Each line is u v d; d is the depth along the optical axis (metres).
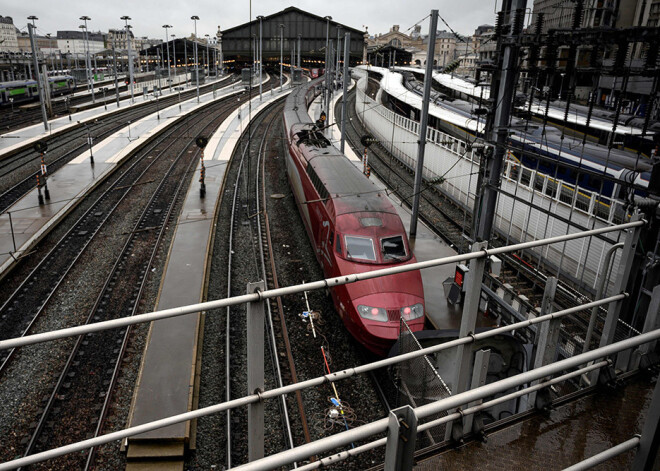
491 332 3.45
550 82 10.91
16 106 53.56
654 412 2.46
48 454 2.30
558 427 3.30
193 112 55.34
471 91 36.94
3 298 13.66
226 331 11.94
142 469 7.90
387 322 10.67
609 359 3.72
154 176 27.48
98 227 19.08
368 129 43.59
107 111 51.72
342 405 9.72
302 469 2.42
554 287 4.90
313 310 13.23
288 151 25.23
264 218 20.88
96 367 10.57
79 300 13.63
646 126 8.62
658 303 3.78
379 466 2.87
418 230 19.58
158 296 13.62
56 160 29.92
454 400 2.10
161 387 9.55
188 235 18.45
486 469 2.95
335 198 13.88
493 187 12.38
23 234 17.75
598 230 3.66
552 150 17.98
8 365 10.56
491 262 12.65
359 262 12.06
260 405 2.71
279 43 111.88
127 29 57.91
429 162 26.39
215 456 8.34
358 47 111.38
